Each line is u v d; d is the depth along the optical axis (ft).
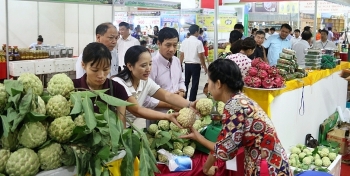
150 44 34.65
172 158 6.61
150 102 8.52
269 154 6.04
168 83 10.38
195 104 7.65
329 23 50.65
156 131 7.04
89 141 4.25
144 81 7.89
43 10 28.68
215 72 6.17
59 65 21.75
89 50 5.69
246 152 6.32
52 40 29.40
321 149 11.87
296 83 11.69
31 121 3.96
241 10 40.96
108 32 10.79
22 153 3.76
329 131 15.20
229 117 6.01
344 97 19.33
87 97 4.38
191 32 22.80
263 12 46.21
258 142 6.03
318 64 14.94
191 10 37.32
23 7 27.76
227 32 39.34
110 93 6.15
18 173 3.70
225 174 7.62
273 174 6.02
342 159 14.47
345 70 16.11
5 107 3.94
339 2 20.77
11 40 27.43
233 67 6.15
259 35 18.69
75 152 4.07
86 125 4.17
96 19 26.68
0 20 26.89
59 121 4.06
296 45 20.80
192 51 22.61
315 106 14.06
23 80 4.17
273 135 6.06
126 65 7.59
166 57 10.25
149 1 20.79
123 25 20.95
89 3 15.80
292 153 11.47
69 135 4.11
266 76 9.66
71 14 28.89
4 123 3.75
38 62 20.59
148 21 41.68
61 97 4.23
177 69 10.61
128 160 4.57
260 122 5.97
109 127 4.30
